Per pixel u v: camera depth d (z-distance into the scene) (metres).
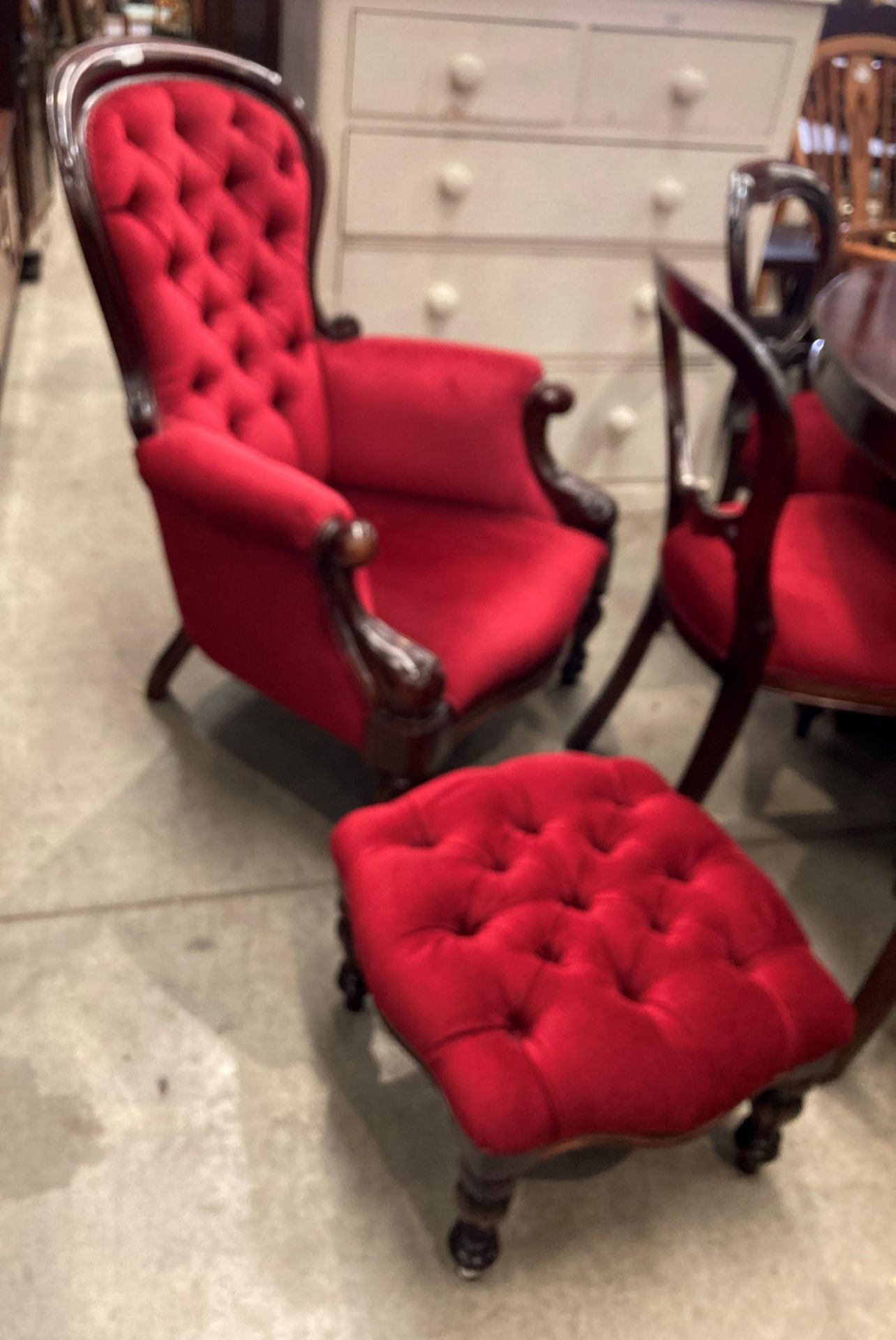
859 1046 1.29
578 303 2.34
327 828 1.60
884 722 1.99
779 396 1.13
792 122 2.23
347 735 1.37
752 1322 1.08
